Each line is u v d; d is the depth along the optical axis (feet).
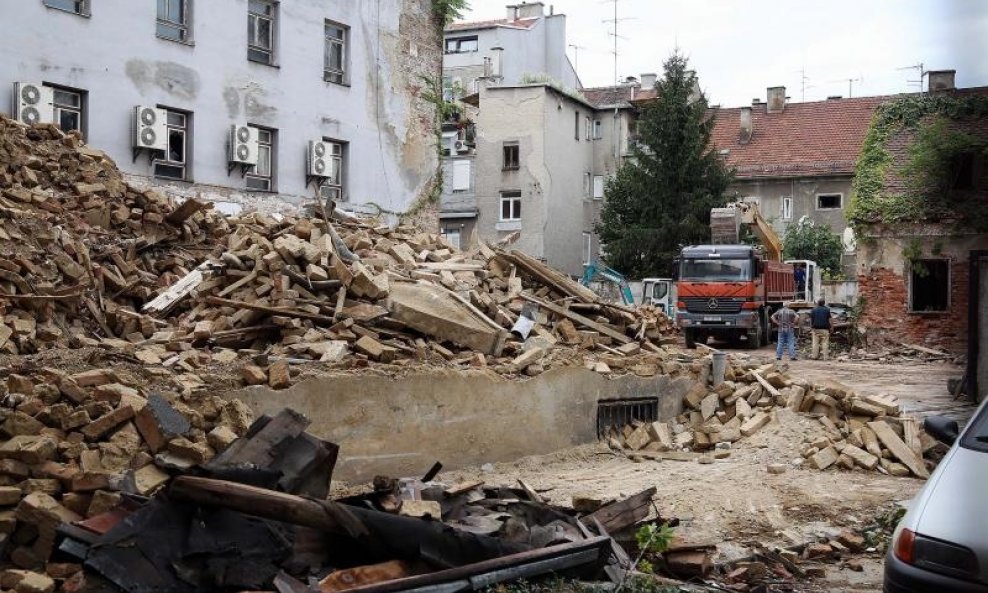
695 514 35.91
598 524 27.53
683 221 151.64
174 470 24.73
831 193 176.86
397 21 114.01
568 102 173.88
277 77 98.32
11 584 19.90
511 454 44.29
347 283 44.98
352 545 22.59
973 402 66.13
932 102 114.93
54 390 27.94
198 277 47.65
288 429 23.93
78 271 44.78
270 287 45.01
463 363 44.29
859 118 186.39
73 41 79.41
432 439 40.11
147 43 85.30
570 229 175.32
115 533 19.94
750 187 181.78
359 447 36.91
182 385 31.83
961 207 103.91
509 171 167.73
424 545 22.58
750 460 46.44
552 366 47.32
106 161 55.93
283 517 21.16
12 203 47.75
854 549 32.22
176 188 88.22
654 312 66.64
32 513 22.91
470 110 177.88
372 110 110.52
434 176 119.85
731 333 113.09
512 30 205.46
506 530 25.12
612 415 51.37
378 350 40.70
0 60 74.43
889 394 70.79
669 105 155.12
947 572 19.95
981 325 66.54
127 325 43.29
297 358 39.04
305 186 101.71
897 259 107.14
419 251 59.93
